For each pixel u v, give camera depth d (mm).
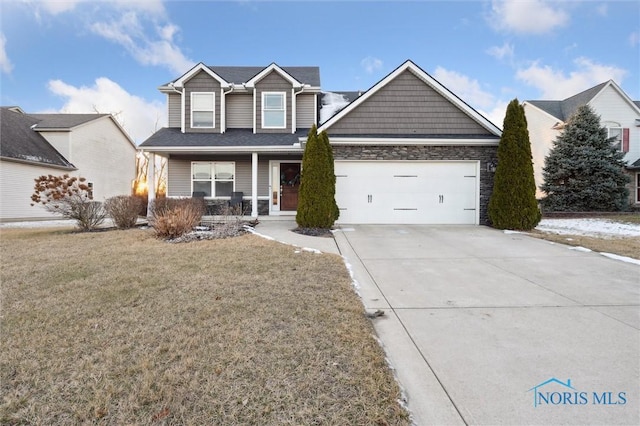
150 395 2229
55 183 9688
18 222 14922
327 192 9812
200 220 10234
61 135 19250
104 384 2350
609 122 17859
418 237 8703
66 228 11062
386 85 11469
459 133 11414
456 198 11141
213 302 3893
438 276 5238
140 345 2891
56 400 2195
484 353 2861
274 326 3273
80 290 4301
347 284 4652
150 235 8852
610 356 2809
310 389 2316
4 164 15344
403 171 11109
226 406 2143
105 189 22562
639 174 17953
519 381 2465
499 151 10375
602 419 2082
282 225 10938
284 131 13633
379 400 2217
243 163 13820
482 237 8688
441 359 2766
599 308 3887
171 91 13875
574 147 15430
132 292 4227
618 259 6223
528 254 6727
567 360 2748
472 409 2168
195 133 13453
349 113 11484
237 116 14211
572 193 15203
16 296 4098
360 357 2725
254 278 4859
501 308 3900
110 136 23016
